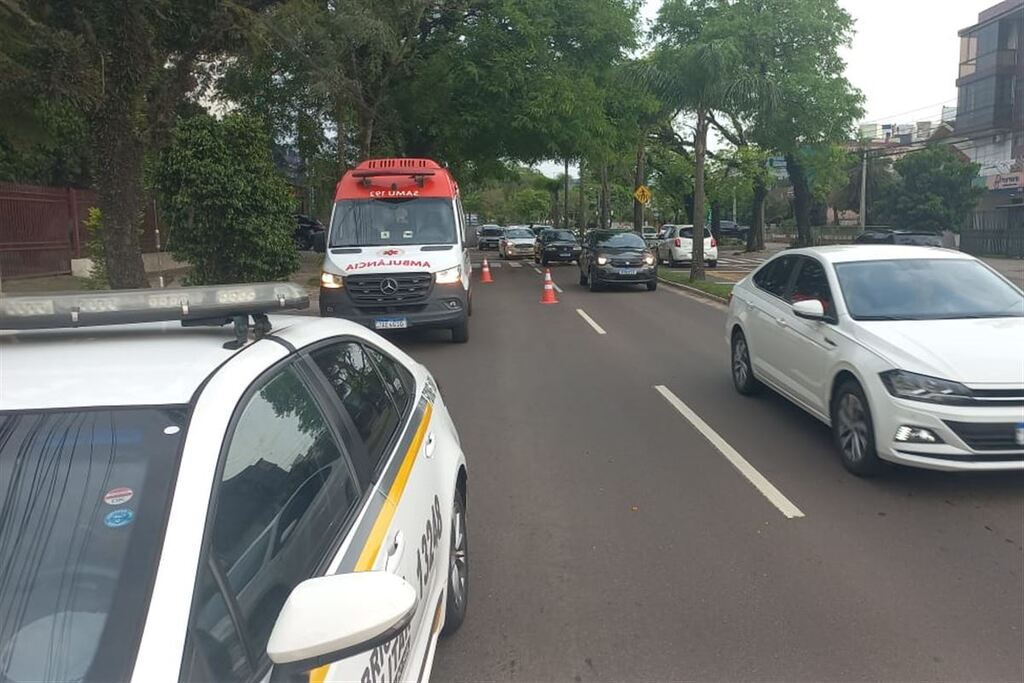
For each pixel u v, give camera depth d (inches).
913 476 232.7
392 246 479.5
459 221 510.9
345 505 101.7
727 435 281.4
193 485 78.7
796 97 1285.7
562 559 181.5
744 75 836.6
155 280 884.0
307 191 1363.2
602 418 308.8
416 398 155.9
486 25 965.8
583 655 142.1
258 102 964.6
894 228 1829.5
